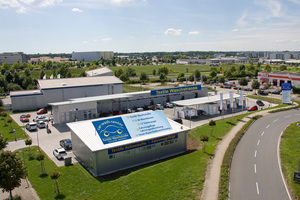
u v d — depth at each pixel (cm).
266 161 2942
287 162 2900
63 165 2930
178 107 6303
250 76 13225
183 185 2338
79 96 6681
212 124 4216
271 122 4650
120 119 3169
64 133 4247
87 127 3194
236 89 9350
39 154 2856
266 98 7250
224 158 2948
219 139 3719
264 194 2228
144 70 18850
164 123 3369
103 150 2666
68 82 6806
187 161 2902
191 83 11225
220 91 8838
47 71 16388
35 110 6156
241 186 2372
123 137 2953
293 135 3856
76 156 3206
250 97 7519
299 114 5212
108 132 2958
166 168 2712
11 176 2070
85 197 2162
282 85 5856
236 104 6169
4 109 6034
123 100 6041
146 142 2986
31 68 18325
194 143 3644
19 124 4869
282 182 2444
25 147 3572
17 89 9194
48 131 4253
